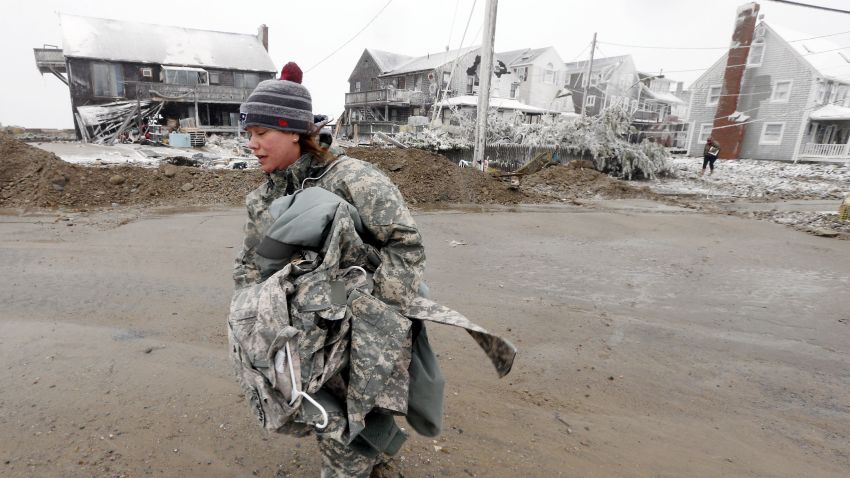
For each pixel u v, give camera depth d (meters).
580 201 13.55
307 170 1.58
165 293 4.57
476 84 43.59
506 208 11.63
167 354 3.24
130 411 2.51
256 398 1.43
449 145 20.95
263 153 1.53
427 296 1.77
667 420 2.84
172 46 40.34
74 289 4.55
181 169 11.37
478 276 5.79
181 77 38.75
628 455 2.42
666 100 51.72
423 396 1.63
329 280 1.43
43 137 35.12
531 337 3.97
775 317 4.75
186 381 2.86
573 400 3.00
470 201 12.24
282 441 2.31
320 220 1.40
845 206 10.75
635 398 3.08
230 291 4.71
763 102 33.72
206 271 5.39
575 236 8.55
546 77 45.75
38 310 3.97
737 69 34.16
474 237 8.12
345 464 1.57
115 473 2.04
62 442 2.22
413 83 45.03
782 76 32.72
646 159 21.27
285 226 1.41
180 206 9.90
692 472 2.32
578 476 2.21
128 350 3.27
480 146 15.91
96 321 3.81
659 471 2.30
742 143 34.97
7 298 4.22
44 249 6.07
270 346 1.37
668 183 19.92
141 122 32.97
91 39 37.44
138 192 10.36
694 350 3.90
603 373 3.40
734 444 2.62
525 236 8.38
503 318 4.37
